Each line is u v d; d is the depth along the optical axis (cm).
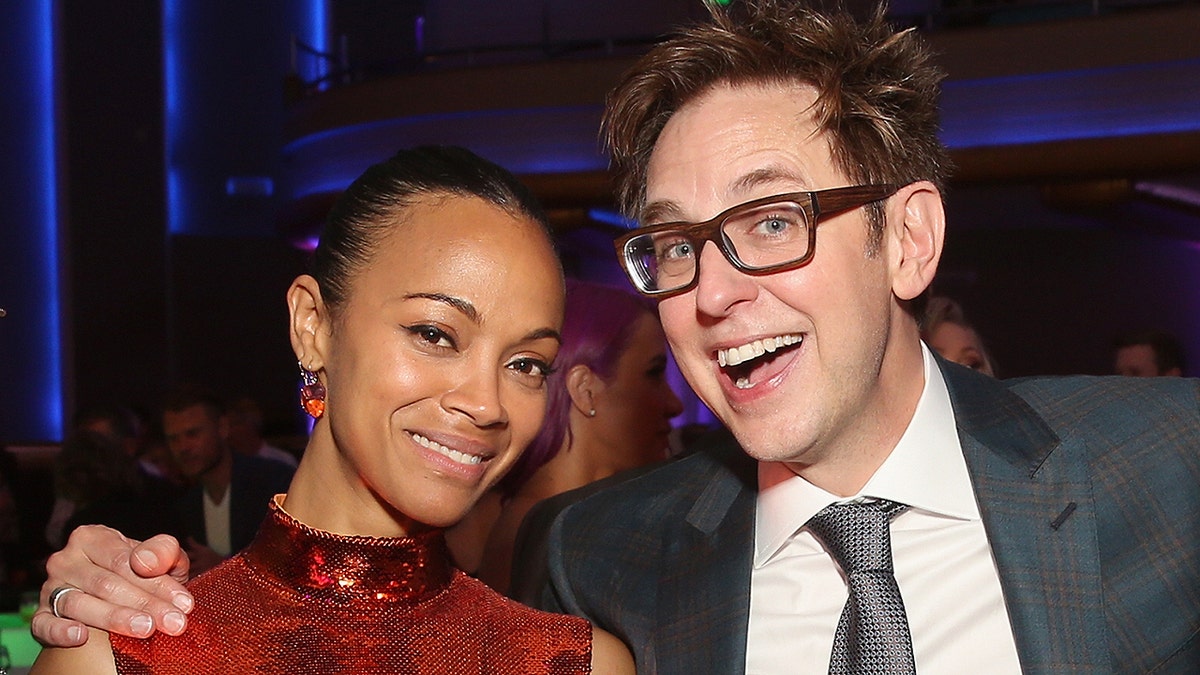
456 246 148
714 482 193
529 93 1073
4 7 1328
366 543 157
